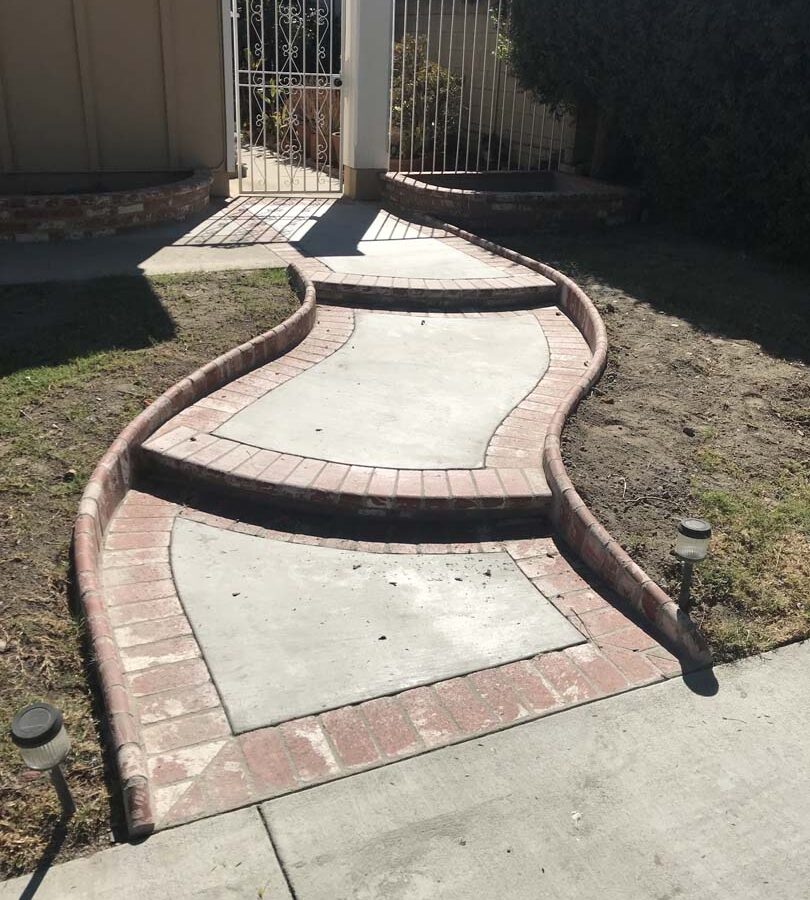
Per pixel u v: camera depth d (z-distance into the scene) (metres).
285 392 5.40
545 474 4.55
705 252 8.76
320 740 3.01
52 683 3.12
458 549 4.18
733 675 3.43
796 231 8.03
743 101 8.17
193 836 2.63
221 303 6.51
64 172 9.51
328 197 10.76
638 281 7.80
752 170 8.40
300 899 2.46
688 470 4.74
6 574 3.61
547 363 6.11
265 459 4.55
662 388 5.75
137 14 9.22
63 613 3.45
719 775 2.95
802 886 2.56
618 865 2.61
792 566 4.02
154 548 4.03
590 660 3.47
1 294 6.46
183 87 9.71
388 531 4.29
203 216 9.41
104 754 2.86
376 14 9.80
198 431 4.83
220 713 3.10
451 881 2.53
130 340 5.75
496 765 2.95
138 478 4.61
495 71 10.47
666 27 8.62
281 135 14.23
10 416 4.73
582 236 9.45
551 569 4.06
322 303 7.06
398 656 3.43
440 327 6.73
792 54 7.56
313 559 4.04
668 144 9.07
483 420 5.17
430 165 11.66
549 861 2.61
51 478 4.25
